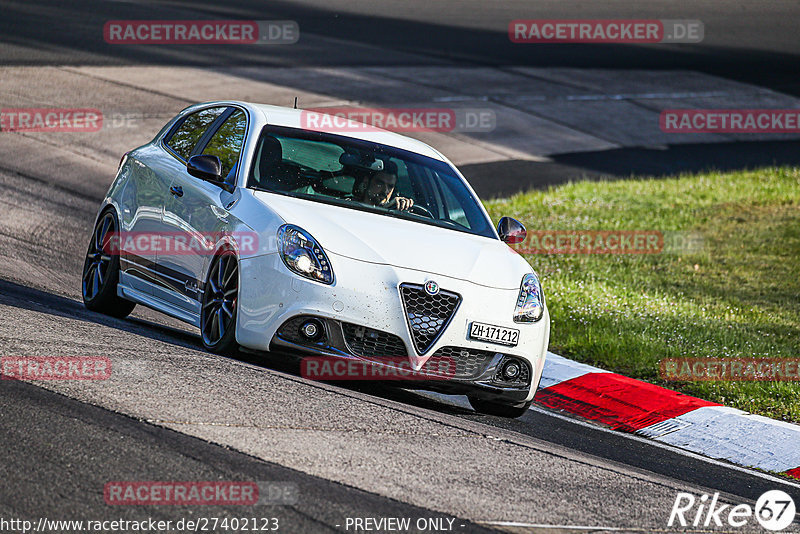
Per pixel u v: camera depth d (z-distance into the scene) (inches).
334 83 3533.5
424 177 1113.4
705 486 845.8
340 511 595.8
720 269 1903.3
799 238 2150.6
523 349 962.1
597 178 2888.8
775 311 1630.2
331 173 1052.5
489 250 1025.5
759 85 4458.7
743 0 6628.9
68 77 3011.8
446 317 925.8
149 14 4247.0
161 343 975.6
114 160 2321.6
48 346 874.1
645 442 1003.3
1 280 1215.6
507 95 3759.8
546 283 1657.2
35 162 2180.1
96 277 1206.3
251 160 1036.5
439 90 3678.6
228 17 4485.7
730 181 2812.5
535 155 3088.1
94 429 674.2
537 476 747.4
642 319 1473.9
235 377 865.5
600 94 3993.6
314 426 762.8
